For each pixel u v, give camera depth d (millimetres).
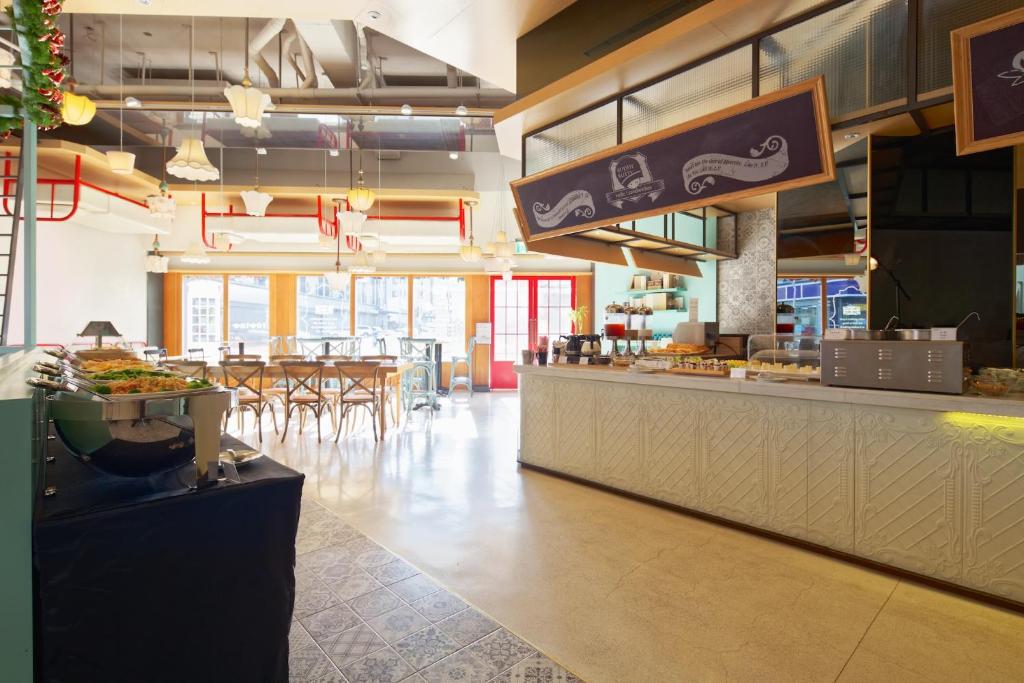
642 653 2203
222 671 1697
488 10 4281
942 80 2955
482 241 10516
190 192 7617
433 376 8539
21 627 1350
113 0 3646
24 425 1336
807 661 2154
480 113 6551
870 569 3031
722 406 3725
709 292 8188
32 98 1850
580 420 4719
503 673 2068
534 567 3012
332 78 6609
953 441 2758
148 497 1579
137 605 1540
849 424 3127
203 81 6363
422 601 2621
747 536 3521
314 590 2729
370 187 7895
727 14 3354
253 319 11195
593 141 4617
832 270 4582
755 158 3422
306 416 8312
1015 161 3768
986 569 2650
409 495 4344
